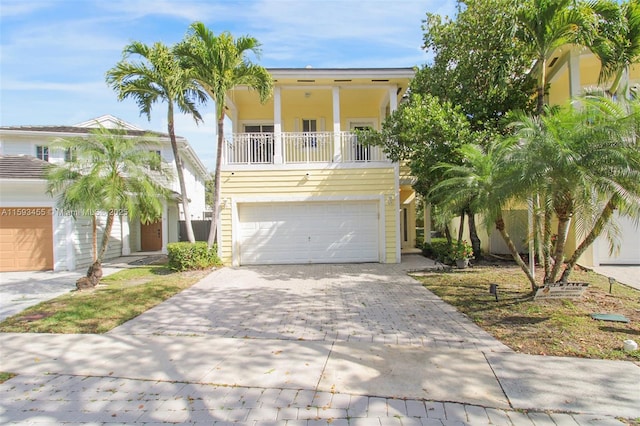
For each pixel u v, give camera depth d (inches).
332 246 499.2
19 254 482.0
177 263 448.5
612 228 254.8
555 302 259.8
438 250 505.7
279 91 512.1
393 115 442.0
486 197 247.3
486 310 250.1
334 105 512.1
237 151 507.5
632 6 348.8
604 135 216.4
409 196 702.5
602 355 169.9
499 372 154.5
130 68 433.7
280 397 136.1
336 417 122.0
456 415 122.3
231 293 323.3
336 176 496.1
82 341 202.7
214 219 475.8
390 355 176.4
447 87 435.8
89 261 546.9
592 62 461.1
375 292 319.6
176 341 200.8
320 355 177.6
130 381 151.7
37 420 123.1
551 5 330.0
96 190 337.4
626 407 125.6
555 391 137.3
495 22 394.9
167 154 757.3
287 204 499.8
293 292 324.2
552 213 262.2
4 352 186.7
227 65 429.1
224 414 125.1
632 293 286.4
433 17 443.5
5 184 474.3
